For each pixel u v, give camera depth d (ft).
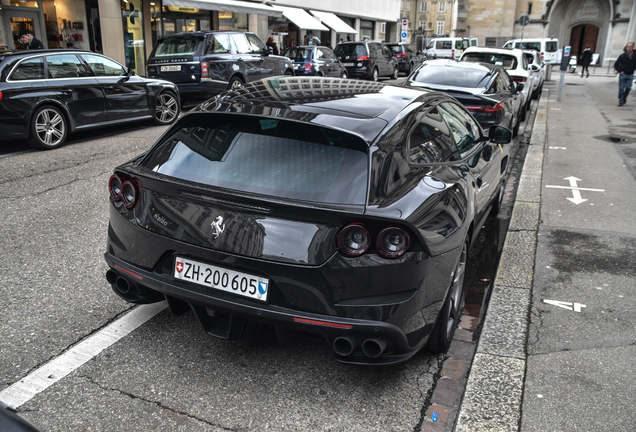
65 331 10.56
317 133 8.76
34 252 14.49
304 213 7.69
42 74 28.02
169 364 9.58
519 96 34.04
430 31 226.17
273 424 8.15
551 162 27.99
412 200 8.22
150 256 8.93
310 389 9.05
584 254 15.51
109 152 27.61
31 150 28.09
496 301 12.44
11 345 9.98
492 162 15.16
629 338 10.90
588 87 79.00
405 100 10.80
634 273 14.23
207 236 8.24
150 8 61.77
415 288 8.04
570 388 9.16
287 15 82.02
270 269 7.89
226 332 8.77
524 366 9.79
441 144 10.93
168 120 37.32
